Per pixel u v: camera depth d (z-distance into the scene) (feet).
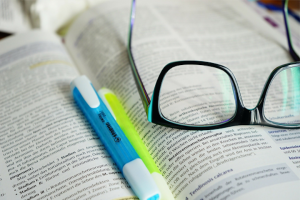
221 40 0.97
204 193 0.69
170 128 0.78
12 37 0.97
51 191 0.70
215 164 0.72
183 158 0.73
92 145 0.76
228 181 0.70
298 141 0.76
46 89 0.85
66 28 1.08
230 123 0.77
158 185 0.71
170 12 1.04
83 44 0.98
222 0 1.10
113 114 0.79
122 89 0.86
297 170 0.71
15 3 1.02
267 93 0.80
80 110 0.82
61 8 1.03
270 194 0.68
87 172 0.72
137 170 0.71
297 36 0.99
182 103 0.79
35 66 0.89
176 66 0.79
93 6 1.04
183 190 0.71
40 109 0.81
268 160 0.72
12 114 0.81
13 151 0.75
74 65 0.95
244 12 1.06
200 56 0.91
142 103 0.81
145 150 0.75
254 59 0.92
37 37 0.96
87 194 0.69
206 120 0.77
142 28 0.97
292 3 1.09
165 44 0.93
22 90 0.85
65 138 0.76
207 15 1.04
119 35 0.95
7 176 0.72
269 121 0.78
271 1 1.11
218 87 0.81
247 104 0.81
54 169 0.72
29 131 0.78
